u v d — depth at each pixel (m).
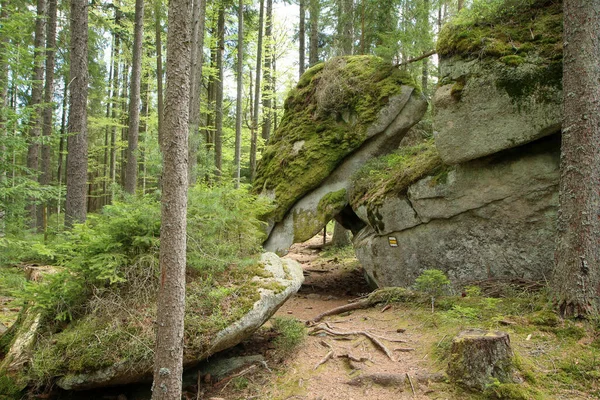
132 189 13.40
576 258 4.55
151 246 4.77
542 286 5.60
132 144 13.43
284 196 9.66
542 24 5.89
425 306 6.11
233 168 8.02
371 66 9.84
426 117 11.62
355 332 5.47
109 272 4.35
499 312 5.20
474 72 6.09
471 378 3.76
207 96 21.86
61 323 4.59
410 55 10.59
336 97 9.72
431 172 6.97
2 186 6.61
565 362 3.93
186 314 4.39
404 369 4.35
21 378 4.21
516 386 3.60
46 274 4.81
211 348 4.28
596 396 3.51
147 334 4.09
